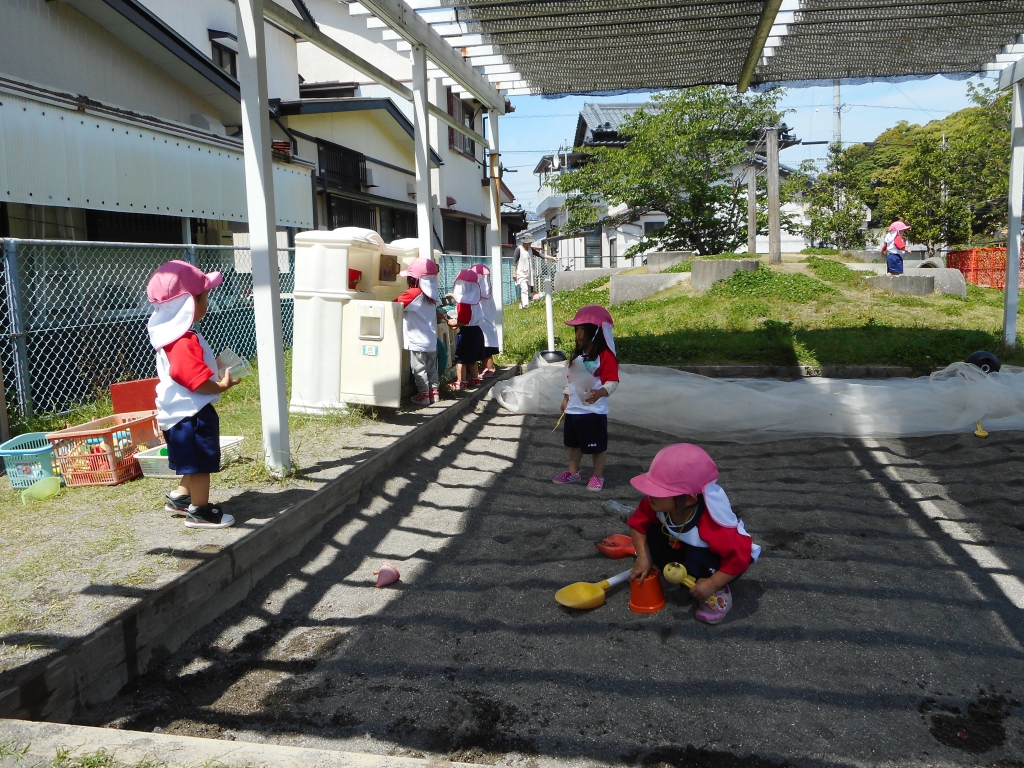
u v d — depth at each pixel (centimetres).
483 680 309
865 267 1546
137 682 303
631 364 928
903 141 3919
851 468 604
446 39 780
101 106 798
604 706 290
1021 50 804
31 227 855
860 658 321
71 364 727
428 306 754
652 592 362
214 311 969
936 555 430
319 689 302
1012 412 679
